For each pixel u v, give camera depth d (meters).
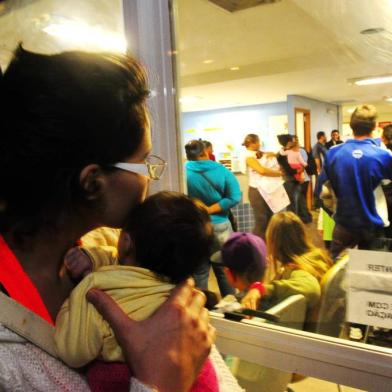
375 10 0.76
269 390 0.95
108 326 0.53
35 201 0.48
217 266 0.92
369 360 0.68
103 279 0.57
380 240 0.74
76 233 0.54
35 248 0.53
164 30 0.88
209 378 0.59
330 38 0.85
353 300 0.73
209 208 1.01
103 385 0.52
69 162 0.47
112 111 0.49
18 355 0.46
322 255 0.82
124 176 0.53
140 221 0.62
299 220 0.88
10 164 0.46
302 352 0.76
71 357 0.50
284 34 0.95
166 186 0.91
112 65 0.51
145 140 0.55
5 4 1.25
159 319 0.51
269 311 0.86
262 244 0.91
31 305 0.49
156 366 0.47
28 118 0.45
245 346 0.84
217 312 0.88
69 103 0.46
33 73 0.47
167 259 0.61
